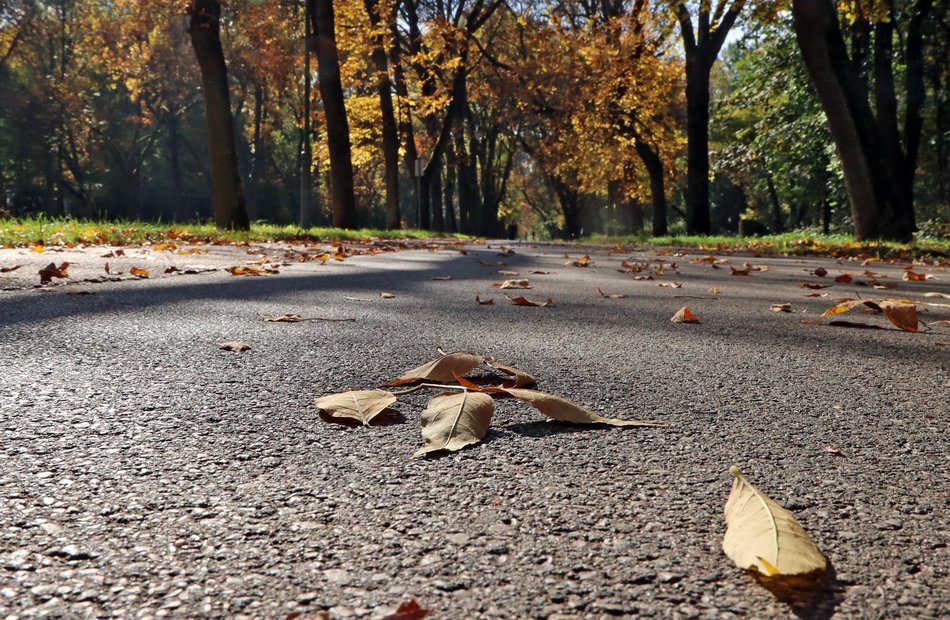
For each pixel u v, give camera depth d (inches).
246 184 1894.7
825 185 1121.4
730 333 132.6
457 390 74.5
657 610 36.0
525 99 1160.2
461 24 1288.1
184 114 1866.4
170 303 156.6
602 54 1013.8
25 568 39.4
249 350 104.7
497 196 1918.1
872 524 47.6
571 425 69.3
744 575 39.9
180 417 69.3
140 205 1845.5
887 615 35.9
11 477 52.8
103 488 51.3
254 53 1010.1
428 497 50.6
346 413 67.7
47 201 1641.2
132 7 668.7
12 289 173.2
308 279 227.5
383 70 1080.8
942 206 1138.0
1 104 1493.6
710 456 60.9
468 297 187.6
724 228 2297.0
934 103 918.4
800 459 60.7
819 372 98.0
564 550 42.6
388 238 673.0
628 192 1294.3
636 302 185.2
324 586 38.0
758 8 581.3
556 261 377.1
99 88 1680.6
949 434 69.2
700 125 975.0
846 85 578.2
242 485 52.3
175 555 41.3
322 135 1478.8
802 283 254.5
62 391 78.3
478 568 40.3
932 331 137.6
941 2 846.5
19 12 1491.1
